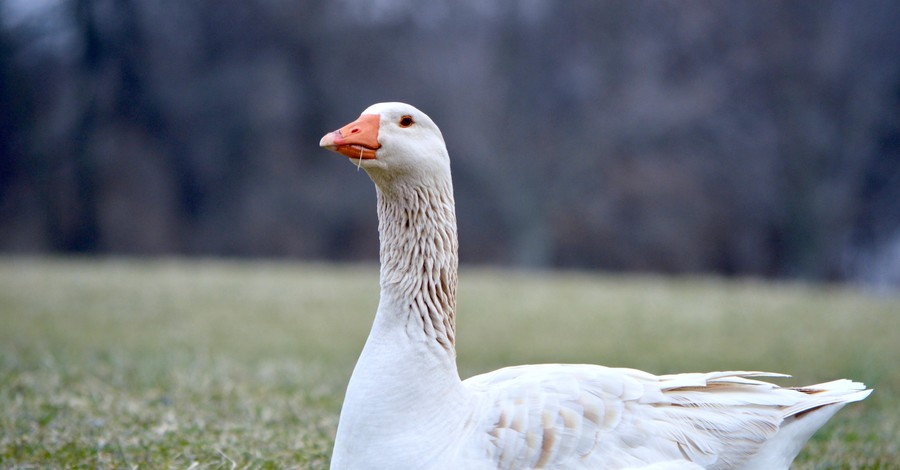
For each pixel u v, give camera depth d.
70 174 51.41
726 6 47.34
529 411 6.91
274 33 52.78
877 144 48.22
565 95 50.12
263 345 17.03
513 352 17.09
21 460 8.95
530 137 50.22
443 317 7.41
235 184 53.31
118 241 51.91
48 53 51.00
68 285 23.31
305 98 53.16
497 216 51.34
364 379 7.08
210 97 51.50
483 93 50.03
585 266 52.44
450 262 7.51
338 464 7.05
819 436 10.45
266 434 10.05
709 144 48.78
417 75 50.38
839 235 49.34
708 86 47.78
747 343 17.56
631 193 50.38
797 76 46.75
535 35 50.22
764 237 51.22
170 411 10.91
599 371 7.34
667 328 19.38
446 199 7.55
